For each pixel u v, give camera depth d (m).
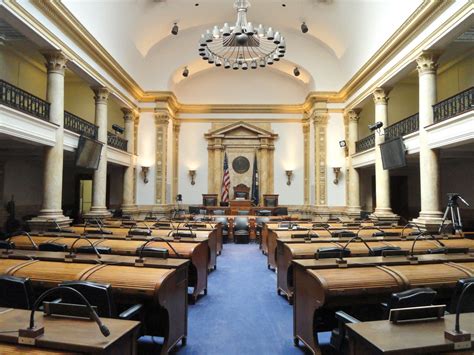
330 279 2.86
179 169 15.59
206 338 3.79
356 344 1.96
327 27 11.83
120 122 14.14
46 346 1.70
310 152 14.80
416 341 1.72
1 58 8.91
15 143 8.28
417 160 10.25
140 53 12.38
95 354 1.64
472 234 6.39
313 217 13.93
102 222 8.74
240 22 7.70
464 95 6.78
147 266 3.29
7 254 3.72
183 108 15.69
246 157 15.62
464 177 11.63
